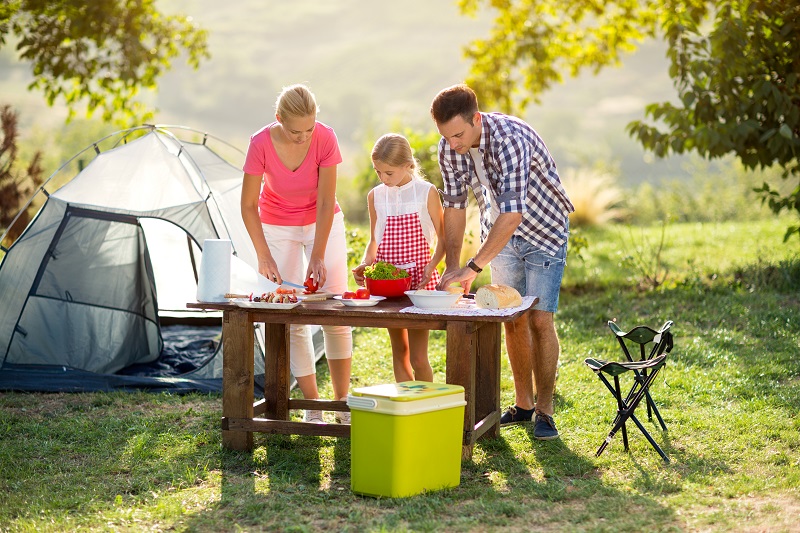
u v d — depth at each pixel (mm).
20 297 5633
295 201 4535
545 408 4391
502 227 3910
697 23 9430
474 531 3193
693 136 7969
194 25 11859
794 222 11891
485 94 12125
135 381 5512
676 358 5969
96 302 5867
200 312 7406
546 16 12070
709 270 8727
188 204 5590
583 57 12125
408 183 4496
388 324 3889
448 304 3928
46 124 36094
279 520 3363
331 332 4660
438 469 3633
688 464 3955
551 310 4348
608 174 15984
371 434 3539
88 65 11062
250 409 4184
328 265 4602
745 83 7977
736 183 16250
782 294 7684
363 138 16219
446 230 4430
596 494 3582
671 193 15930
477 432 3992
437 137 10461
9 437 4477
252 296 4121
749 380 5371
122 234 5906
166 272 7312
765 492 3549
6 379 5453
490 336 4297
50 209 5750
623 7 11281
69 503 3561
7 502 3572
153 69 11539
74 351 5746
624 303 7652
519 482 3742
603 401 5051
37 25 10938
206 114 72938
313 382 4758
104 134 20516
